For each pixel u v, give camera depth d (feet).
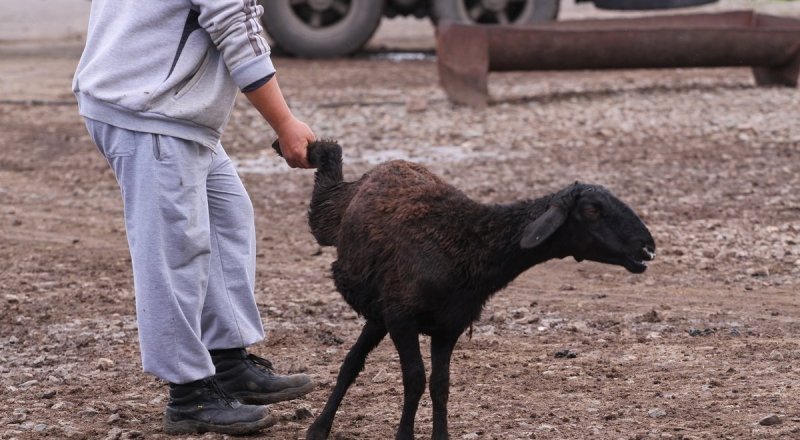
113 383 35.76
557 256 27.94
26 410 32.94
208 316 31.37
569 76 110.52
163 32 28.32
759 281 47.52
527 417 31.76
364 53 129.59
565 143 78.07
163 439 30.22
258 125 87.04
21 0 209.56
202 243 29.45
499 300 45.57
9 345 40.32
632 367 36.55
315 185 30.76
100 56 28.43
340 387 29.66
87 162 76.79
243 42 28.17
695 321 41.91
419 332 28.32
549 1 119.55
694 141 78.02
